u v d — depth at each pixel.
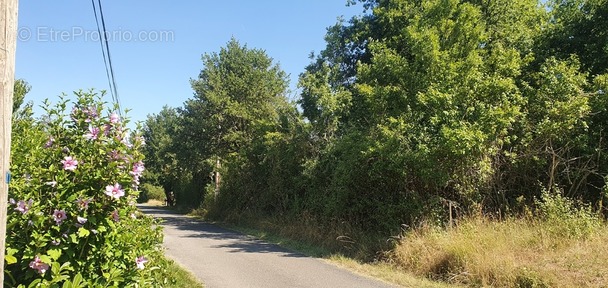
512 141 11.53
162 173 51.59
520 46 13.96
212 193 28.88
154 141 57.38
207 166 31.80
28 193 3.76
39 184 3.82
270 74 29.95
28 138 4.39
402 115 11.59
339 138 15.64
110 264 4.19
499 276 7.61
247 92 28.67
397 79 12.35
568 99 10.84
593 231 8.62
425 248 9.55
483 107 10.61
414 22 12.91
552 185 11.06
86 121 4.22
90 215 3.94
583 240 8.41
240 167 23.20
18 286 3.57
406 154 11.05
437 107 10.77
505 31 14.15
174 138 33.72
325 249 12.77
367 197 13.34
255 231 18.28
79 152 4.18
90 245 3.99
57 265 3.66
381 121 12.26
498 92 10.87
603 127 11.08
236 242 14.81
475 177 11.08
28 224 3.67
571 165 11.16
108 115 4.32
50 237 3.75
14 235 3.68
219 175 28.56
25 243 3.70
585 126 10.39
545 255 7.95
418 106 11.43
